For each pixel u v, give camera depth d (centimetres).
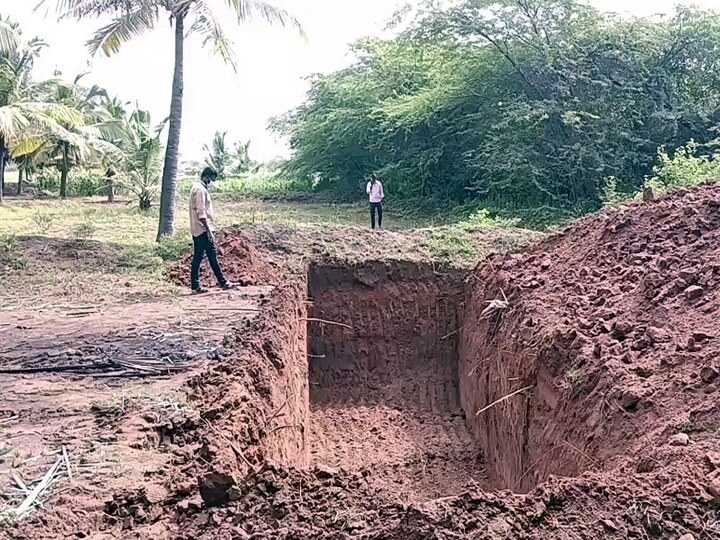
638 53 2186
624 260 857
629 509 355
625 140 2133
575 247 1005
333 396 1253
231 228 1428
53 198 3434
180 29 1557
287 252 1354
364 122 2836
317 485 393
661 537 339
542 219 2081
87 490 401
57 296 1018
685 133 2183
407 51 2811
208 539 351
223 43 1548
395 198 2808
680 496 364
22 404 551
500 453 889
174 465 443
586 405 599
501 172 2238
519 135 2175
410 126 2523
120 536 357
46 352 701
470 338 1166
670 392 520
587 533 339
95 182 3709
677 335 611
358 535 342
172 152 1584
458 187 2636
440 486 932
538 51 2241
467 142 2480
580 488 374
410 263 1340
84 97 3828
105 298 1002
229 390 569
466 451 1030
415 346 1311
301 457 807
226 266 1188
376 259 1342
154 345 723
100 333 783
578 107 2123
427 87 2616
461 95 2389
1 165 3058
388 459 1009
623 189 2097
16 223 2067
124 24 1528
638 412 523
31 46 3038
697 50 2216
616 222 945
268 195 3272
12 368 646
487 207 2306
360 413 1191
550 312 806
